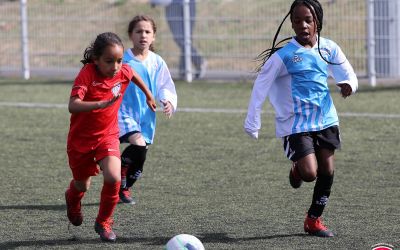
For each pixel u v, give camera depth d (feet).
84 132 44.06
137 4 137.80
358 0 120.06
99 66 43.16
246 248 43.04
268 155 70.44
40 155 71.67
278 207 52.34
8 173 64.18
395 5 113.60
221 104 101.60
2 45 142.72
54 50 139.74
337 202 53.36
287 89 45.34
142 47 55.42
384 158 68.08
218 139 78.54
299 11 44.75
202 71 126.21
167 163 67.72
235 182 60.13
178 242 39.32
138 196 56.03
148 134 55.26
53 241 44.91
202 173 63.57
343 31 120.78
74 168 45.03
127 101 54.54
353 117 89.66
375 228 46.83
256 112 45.11
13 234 46.39
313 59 45.21
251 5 130.21
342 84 46.16
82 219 47.34
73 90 42.88
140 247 43.55
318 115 45.11
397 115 90.22
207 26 129.70
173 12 125.59
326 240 44.55
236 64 129.29
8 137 80.79
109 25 137.49
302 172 44.19
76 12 139.85
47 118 92.73
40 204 53.88
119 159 44.24
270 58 45.34
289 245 43.60
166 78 55.57
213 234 45.98
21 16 134.51
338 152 70.95
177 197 55.62
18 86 122.31
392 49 114.83
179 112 95.81
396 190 56.70
